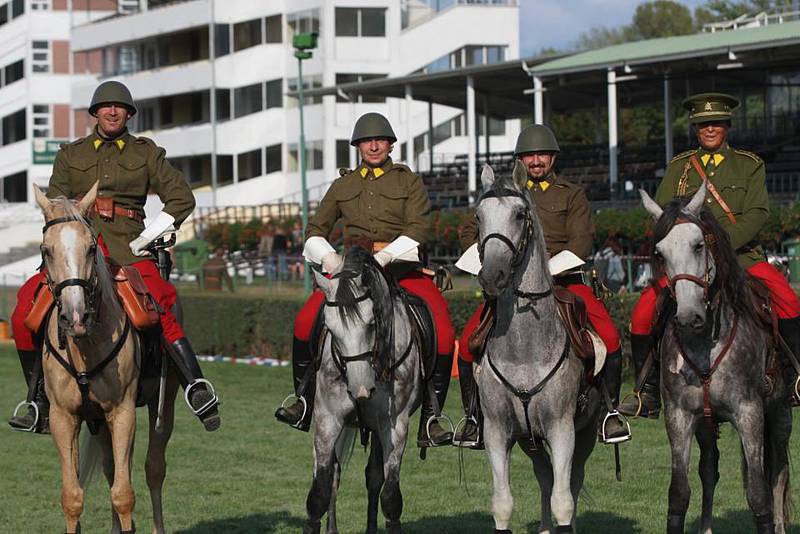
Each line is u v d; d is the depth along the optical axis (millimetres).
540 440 8641
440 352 9336
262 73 54906
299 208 47094
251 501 11914
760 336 8547
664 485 12266
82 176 9500
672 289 8008
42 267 8891
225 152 55875
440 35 53125
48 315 8547
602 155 43938
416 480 12781
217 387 20938
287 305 24656
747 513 11008
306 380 9133
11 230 58469
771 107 44344
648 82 42531
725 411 8469
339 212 9812
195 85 56406
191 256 40312
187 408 18969
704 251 8016
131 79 59906
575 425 8844
